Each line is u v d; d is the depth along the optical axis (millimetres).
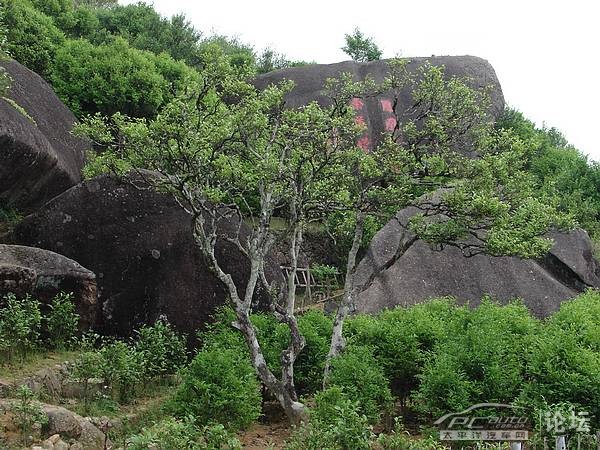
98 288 11266
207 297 11680
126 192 11727
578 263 15172
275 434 8828
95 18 21234
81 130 9656
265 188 9406
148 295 11422
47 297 10039
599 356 8016
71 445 6801
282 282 12672
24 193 12641
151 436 6266
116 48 18062
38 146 11867
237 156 9617
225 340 9656
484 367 7969
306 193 9320
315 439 6664
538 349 8102
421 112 11492
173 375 10219
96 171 10125
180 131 8367
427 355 9109
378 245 14562
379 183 9672
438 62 21672
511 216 9516
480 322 9375
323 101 20906
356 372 8359
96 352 9102
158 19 23125
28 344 9172
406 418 9273
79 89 17062
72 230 11477
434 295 13883
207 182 9258
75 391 8641
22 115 12094
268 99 9047
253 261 8828
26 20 17047
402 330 9547
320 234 17797
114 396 8969
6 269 9250
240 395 8070
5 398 7367
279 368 9484
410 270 14133
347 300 9383
